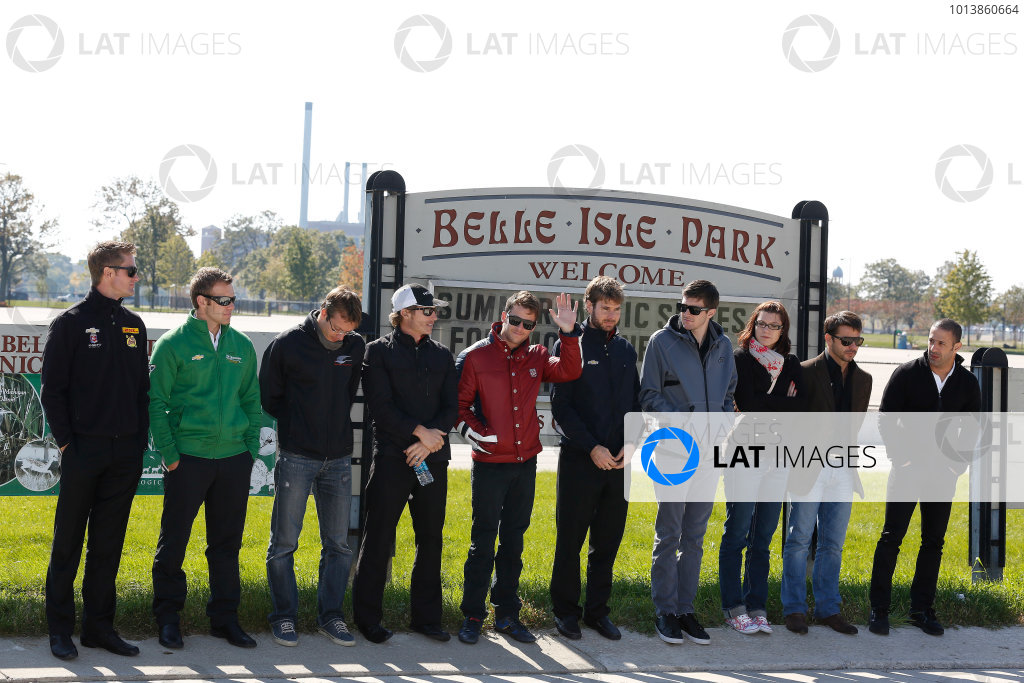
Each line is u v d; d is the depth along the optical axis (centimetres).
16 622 482
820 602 574
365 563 507
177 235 6300
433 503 506
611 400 522
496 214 638
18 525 788
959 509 1074
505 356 516
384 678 455
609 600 593
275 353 488
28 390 639
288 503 491
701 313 523
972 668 516
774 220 683
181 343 470
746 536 564
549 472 1191
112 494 460
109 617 471
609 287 524
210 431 473
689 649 523
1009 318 7006
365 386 504
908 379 572
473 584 516
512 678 464
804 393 554
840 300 10400
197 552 736
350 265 8119
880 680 488
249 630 511
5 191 6278
